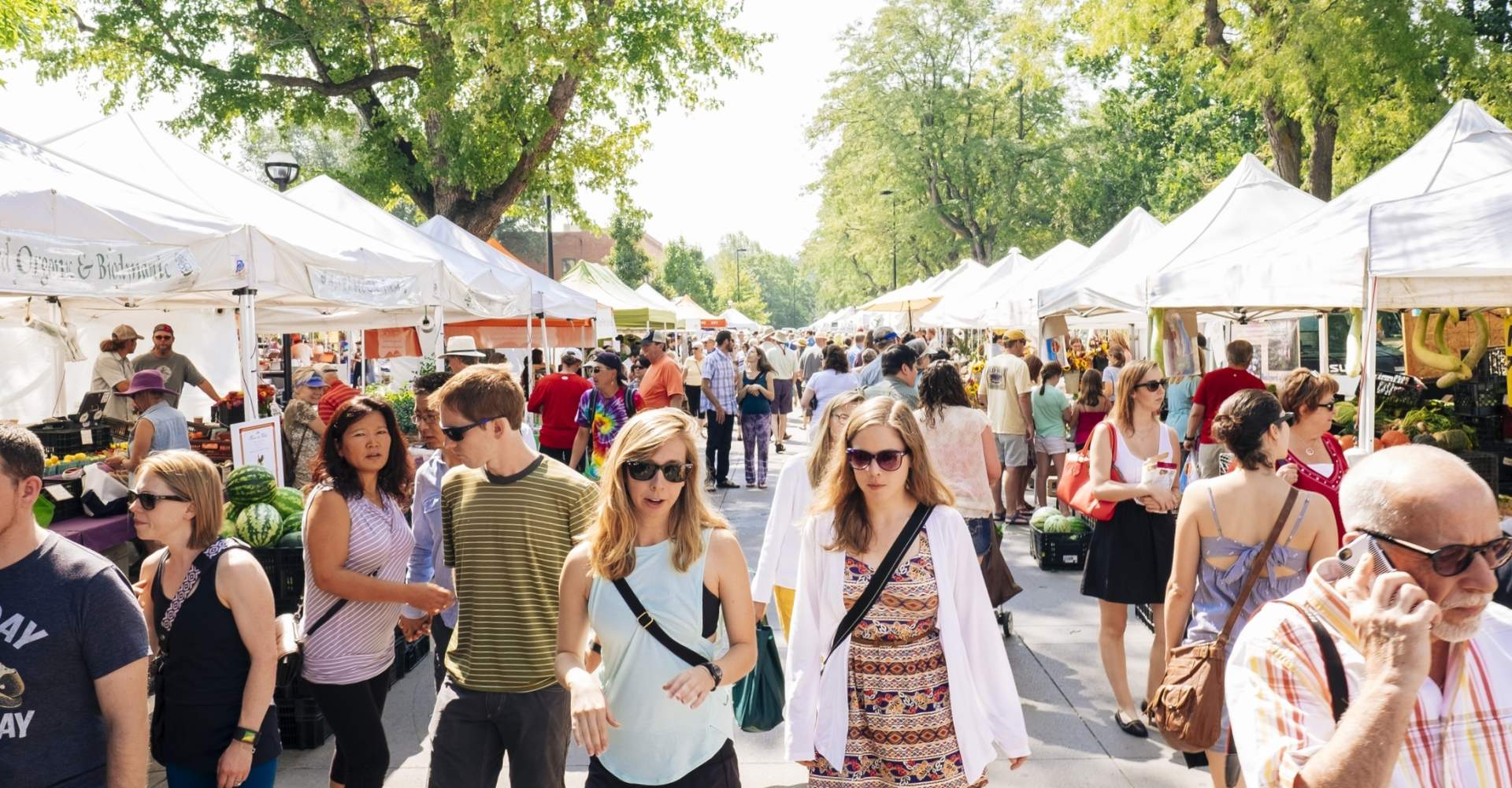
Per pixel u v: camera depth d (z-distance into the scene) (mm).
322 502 3695
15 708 2438
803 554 3348
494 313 10953
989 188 41250
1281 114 20016
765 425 13883
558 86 20531
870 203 44969
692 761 2838
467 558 3326
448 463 4176
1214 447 7754
